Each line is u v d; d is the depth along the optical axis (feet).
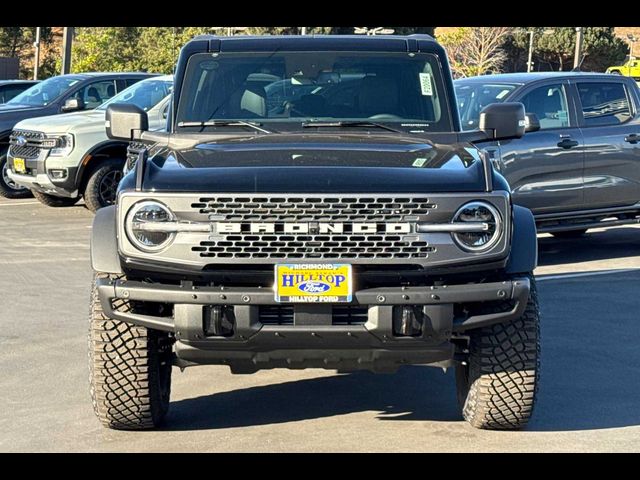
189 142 24.12
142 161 20.22
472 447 21.12
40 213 59.21
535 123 41.63
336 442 21.49
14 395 25.02
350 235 19.33
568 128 44.39
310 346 19.75
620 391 25.43
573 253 47.29
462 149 22.65
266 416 23.41
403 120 25.20
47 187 57.21
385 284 19.70
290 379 26.66
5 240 49.47
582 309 35.06
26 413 23.53
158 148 23.45
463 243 19.61
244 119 25.08
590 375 26.91
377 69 25.67
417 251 19.44
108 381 21.09
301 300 19.27
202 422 22.95
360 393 25.35
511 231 19.88
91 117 57.72
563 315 34.14
